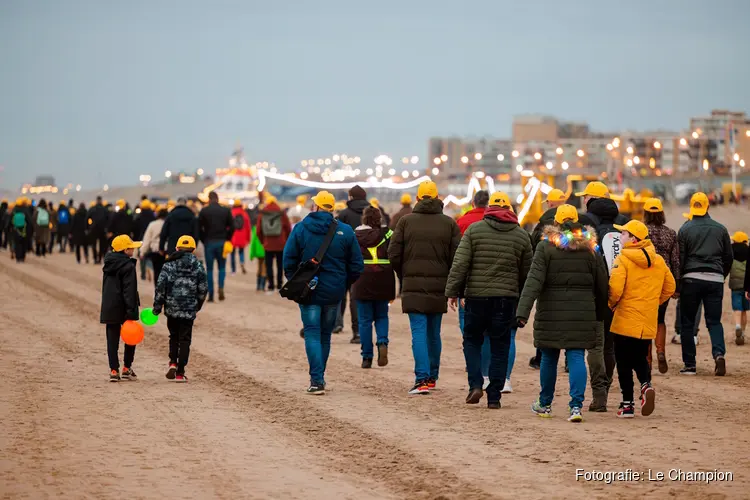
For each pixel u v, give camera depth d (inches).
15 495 824.3
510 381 1365.7
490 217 1205.7
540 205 4955.7
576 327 1112.2
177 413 1176.8
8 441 1023.6
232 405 1227.2
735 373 1459.2
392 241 1306.6
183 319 1393.9
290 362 1579.7
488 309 1194.0
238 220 3144.7
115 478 882.8
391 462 941.8
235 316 2193.7
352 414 1170.6
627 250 1126.4
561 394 1302.9
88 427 1095.6
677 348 1718.8
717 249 1427.2
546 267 1120.2
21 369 1485.0
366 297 1464.1
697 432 1062.4
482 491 834.8
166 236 2313.0
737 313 1748.3
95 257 3836.1
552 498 812.6
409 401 1253.1
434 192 1310.3
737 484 852.6
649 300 1123.3
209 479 882.1
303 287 1277.1
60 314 2212.1
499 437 1042.7
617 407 1213.1
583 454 963.3
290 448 1002.7
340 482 871.7
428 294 1294.3
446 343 1806.1
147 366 1535.4
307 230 1296.8
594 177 4840.1
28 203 3907.5
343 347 1732.3
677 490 834.8
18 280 3070.9
